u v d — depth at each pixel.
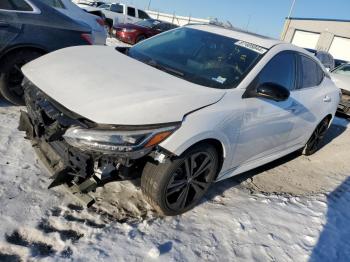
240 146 3.49
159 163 2.86
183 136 2.78
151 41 4.28
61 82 2.97
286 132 4.29
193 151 2.97
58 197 3.07
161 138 2.69
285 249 3.15
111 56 3.60
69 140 2.61
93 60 3.38
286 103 4.01
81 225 2.83
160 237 2.91
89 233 2.78
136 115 2.64
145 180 2.95
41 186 3.15
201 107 2.97
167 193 2.99
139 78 3.11
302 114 4.45
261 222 3.45
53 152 2.96
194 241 2.96
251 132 3.53
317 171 5.21
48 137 2.79
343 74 10.14
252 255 2.98
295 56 4.29
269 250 3.09
